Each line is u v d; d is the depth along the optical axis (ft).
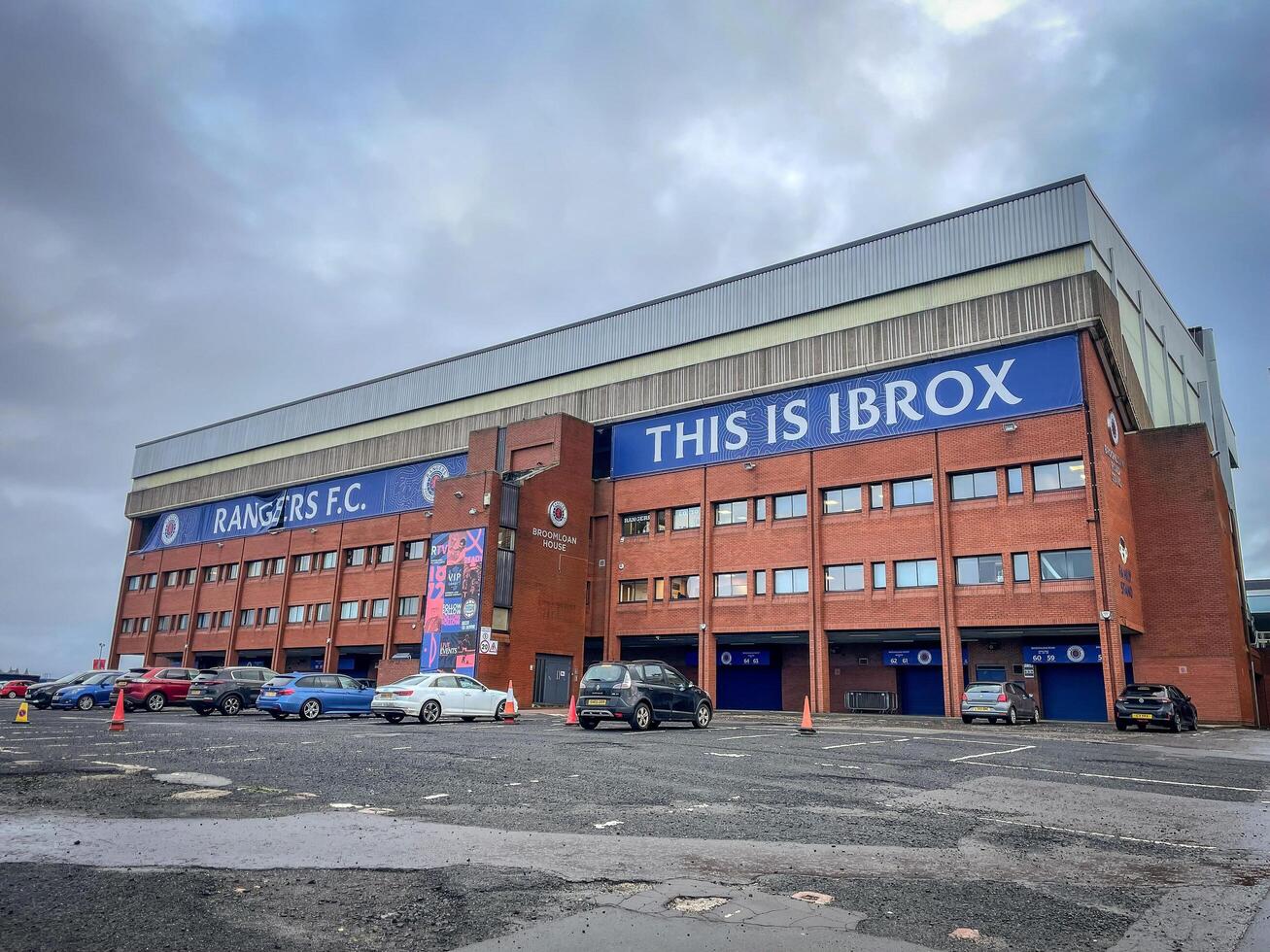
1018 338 106.32
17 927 16.10
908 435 113.19
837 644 124.77
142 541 238.68
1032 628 99.91
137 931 16.19
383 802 30.53
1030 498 102.53
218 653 199.82
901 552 111.14
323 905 18.07
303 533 188.44
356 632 171.53
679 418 138.41
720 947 15.80
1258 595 216.54
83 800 29.50
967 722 88.79
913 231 129.18
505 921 17.21
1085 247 113.91
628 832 26.25
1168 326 156.56
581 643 139.54
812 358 124.57
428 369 188.85
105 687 112.78
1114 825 28.76
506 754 46.44
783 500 123.95
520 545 132.26
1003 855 24.03
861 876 21.31
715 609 127.34
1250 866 23.11
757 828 27.25
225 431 228.02
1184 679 106.32
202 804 29.22
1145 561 111.96
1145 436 115.24
